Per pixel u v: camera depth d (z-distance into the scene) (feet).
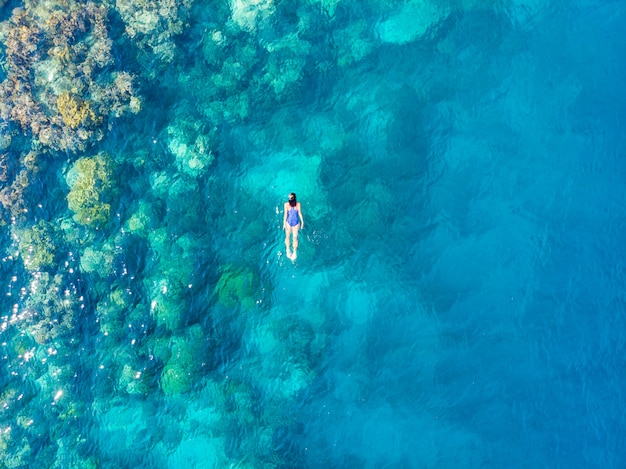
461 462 57.72
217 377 62.59
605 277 61.57
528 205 64.80
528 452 57.21
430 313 62.80
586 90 66.90
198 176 67.62
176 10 70.69
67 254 66.33
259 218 66.08
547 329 60.80
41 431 62.18
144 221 66.44
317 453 59.57
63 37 69.46
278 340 63.26
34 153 68.44
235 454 59.98
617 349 59.31
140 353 63.31
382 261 64.64
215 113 69.21
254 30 71.00
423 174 66.44
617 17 68.90
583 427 57.41
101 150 68.90
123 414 62.54
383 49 70.23
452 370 60.80
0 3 72.74
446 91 68.49
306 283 64.54
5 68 70.13
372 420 60.29
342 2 71.56
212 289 64.80
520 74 68.33
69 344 64.08
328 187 66.08
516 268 63.00
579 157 65.26
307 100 69.26
